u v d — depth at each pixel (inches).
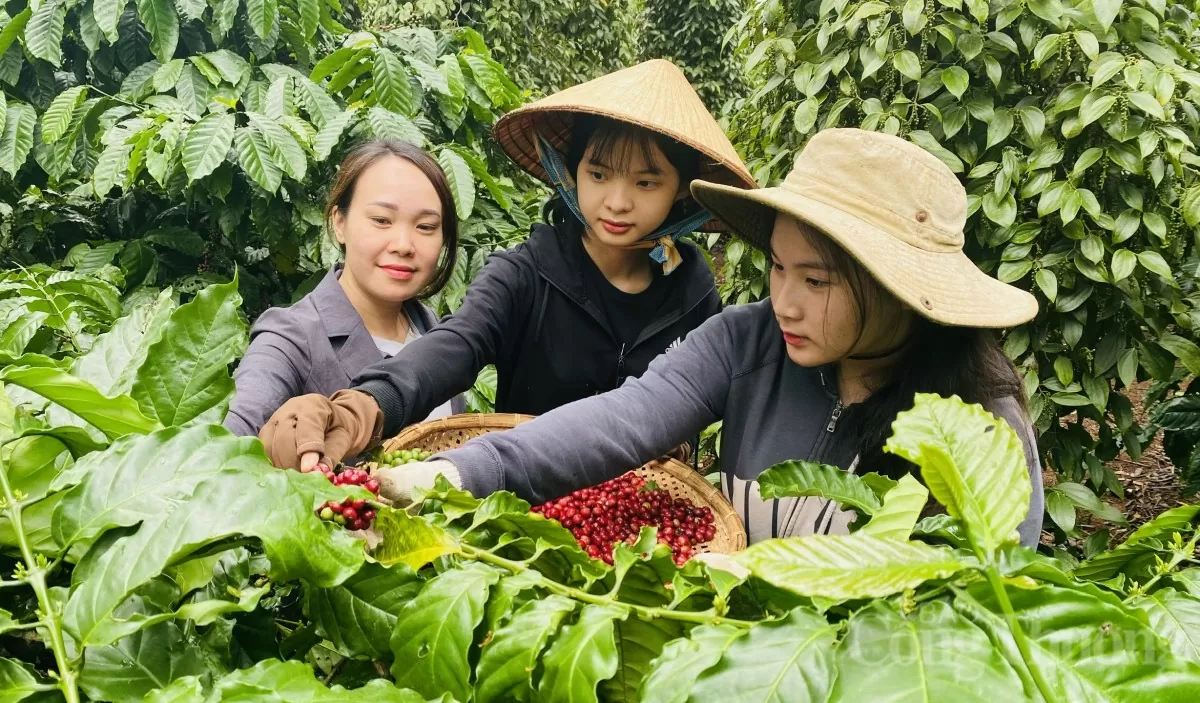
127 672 19.8
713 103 374.9
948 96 81.4
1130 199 77.3
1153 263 74.7
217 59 92.7
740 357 51.8
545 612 21.3
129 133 82.3
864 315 42.7
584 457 43.6
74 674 18.8
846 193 42.1
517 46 279.7
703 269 73.4
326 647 26.1
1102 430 94.5
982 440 19.8
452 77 96.5
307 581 21.0
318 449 37.5
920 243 41.9
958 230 44.5
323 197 93.9
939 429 20.2
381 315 69.9
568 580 26.4
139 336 30.7
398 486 34.3
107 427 24.9
